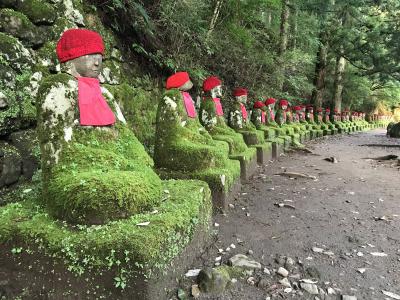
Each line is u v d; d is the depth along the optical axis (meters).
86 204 2.28
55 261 2.20
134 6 6.16
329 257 3.28
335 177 7.04
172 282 2.56
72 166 2.46
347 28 17.66
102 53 2.67
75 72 2.62
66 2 4.85
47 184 2.46
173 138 4.42
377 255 3.34
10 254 2.27
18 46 3.81
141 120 6.24
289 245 3.55
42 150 2.51
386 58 16.97
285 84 16.08
